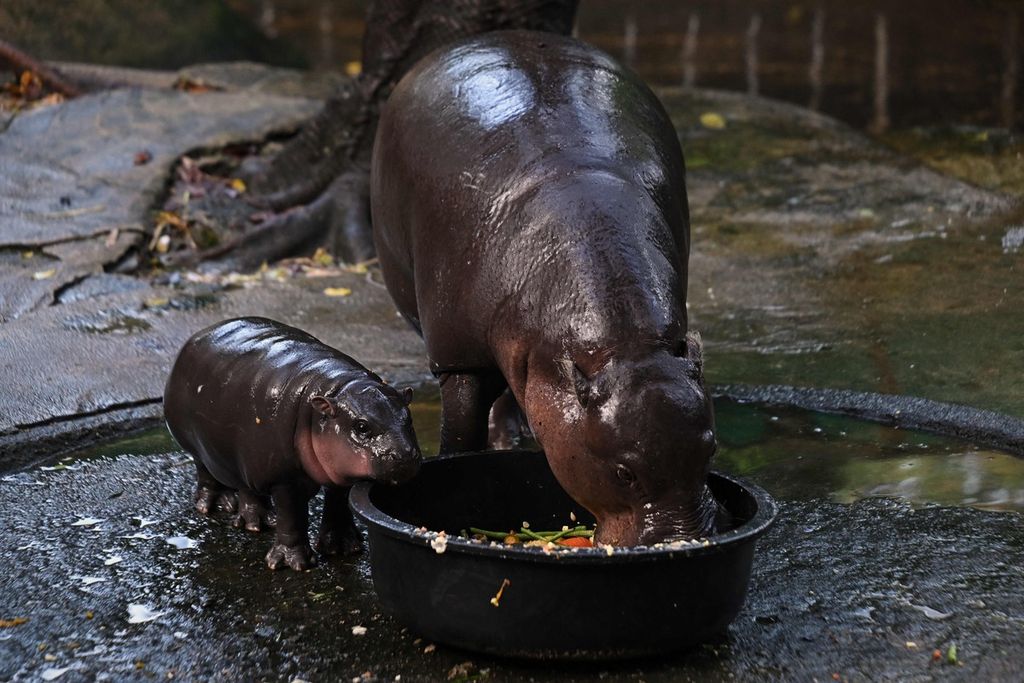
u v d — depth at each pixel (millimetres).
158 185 21859
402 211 12031
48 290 18281
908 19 51750
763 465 12914
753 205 23625
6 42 27438
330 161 21703
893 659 9047
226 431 10766
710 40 48500
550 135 10961
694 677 8820
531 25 18812
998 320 17281
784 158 26359
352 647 9289
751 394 14883
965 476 12570
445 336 11000
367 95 21047
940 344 16438
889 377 15336
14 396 14555
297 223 21031
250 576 10516
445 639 8977
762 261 20469
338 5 60281
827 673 8859
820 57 43688
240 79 29250
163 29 34031
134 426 14148
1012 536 11148
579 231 9922
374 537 9164
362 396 10078
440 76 12375
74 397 14609
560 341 9477
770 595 10055
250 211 21703
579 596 8492
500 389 11500
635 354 9086
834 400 14562
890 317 17578
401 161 12078
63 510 11898
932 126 30125
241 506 11500
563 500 10820
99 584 10359
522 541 10359
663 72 41250
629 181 10570
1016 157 26969
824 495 12133
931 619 9641
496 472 10703
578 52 12438
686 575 8539
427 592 8844
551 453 9320
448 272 10891
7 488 12430
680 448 8586
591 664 8914
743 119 29000
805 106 34781
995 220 22328
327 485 10367
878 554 10797
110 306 17938
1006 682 8711
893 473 12664
